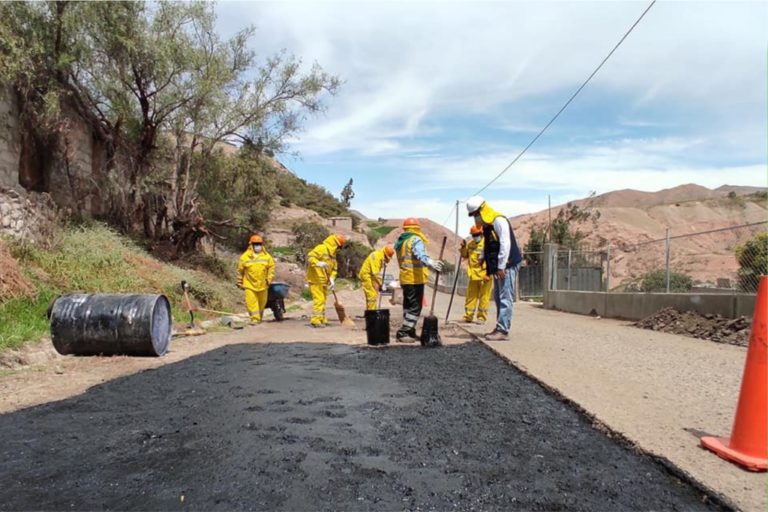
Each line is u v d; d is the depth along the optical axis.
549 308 16.20
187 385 4.80
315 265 10.39
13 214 9.62
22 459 2.93
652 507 2.34
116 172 14.12
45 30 11.26
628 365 5.42
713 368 5.29
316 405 3.99
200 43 14.62
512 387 4.58
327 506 2.32
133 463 2.84
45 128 11.83
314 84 16.50
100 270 10.20
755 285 10.00
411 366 5.59
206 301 12.55
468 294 10.47
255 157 17.56
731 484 2.49
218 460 2.86
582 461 2.87
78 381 5.11
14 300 7.48
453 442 3.15
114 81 13.12
